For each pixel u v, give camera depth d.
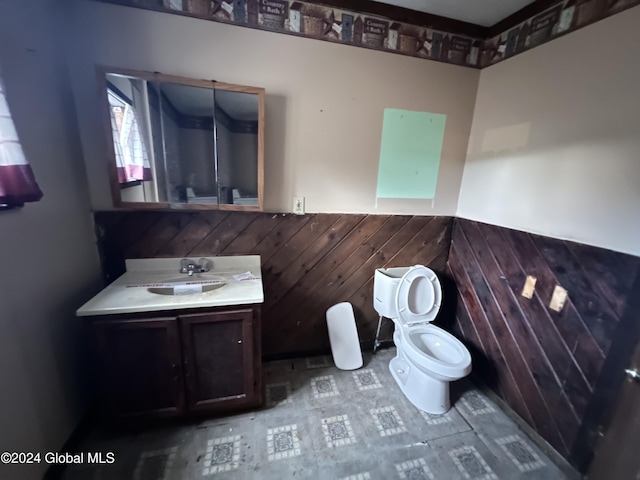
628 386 1.09
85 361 1.49
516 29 1.67
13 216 1.04
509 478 1.30
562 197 1.41
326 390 1.79
